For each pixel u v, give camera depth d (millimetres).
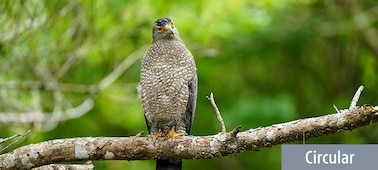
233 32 15102
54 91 13570
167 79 9305
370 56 19125
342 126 7398
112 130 17016
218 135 7863
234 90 17906
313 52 19203
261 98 16484
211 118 16750
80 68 15492
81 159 8031
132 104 16016
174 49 9445
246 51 17125
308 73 19156
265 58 18141
